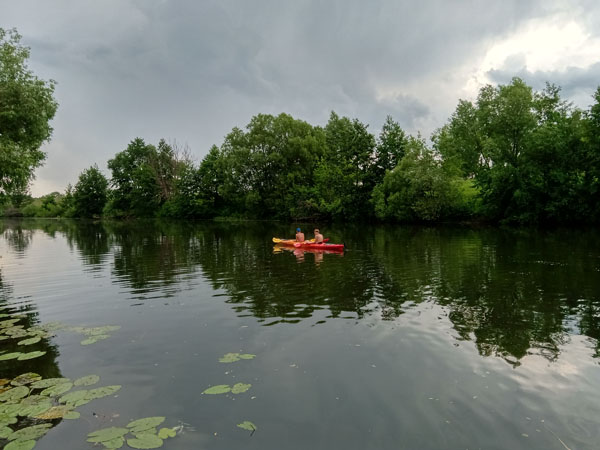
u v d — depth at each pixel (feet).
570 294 31.35
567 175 109.50
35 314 28.30
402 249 62.90
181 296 32.65
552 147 109.19
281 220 193.88
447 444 12.53
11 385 17.08
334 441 12.78
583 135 107.04
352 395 15.70
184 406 15.12
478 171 135.74
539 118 126.62
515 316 25.80
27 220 279.90
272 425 13.74
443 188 126.62
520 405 14.87
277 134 192.85
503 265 45.24
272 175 197.47
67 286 37.78
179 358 19.67
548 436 12.95
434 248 63.36
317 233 67.31
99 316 27.32
